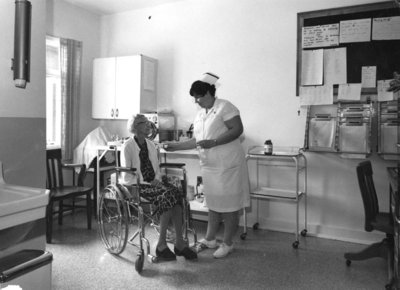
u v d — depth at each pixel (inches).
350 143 115.6
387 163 113.6
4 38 65.7
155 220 109.2
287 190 127.5
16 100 69.3
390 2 111.7
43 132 75.7
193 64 146.1
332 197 122.7
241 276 90.7
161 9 152.5
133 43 160.1
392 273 83.5
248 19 133.5
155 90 155.0
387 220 89.4
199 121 108.0
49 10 143.8
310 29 122.5
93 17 164.2
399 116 97.0
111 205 119.0
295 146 127.4
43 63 74.8
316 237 123.4
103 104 154.9
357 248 112.0
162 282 86.9
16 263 48.6
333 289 84.2
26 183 72.2
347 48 117.6
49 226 113.7
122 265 96.7
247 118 135.1
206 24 142.2
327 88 120.1
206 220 141.9
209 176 103.9
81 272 92.0
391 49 112.3
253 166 135.6
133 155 103.2
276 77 129.5
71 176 156.4
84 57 160.7
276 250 110.0
